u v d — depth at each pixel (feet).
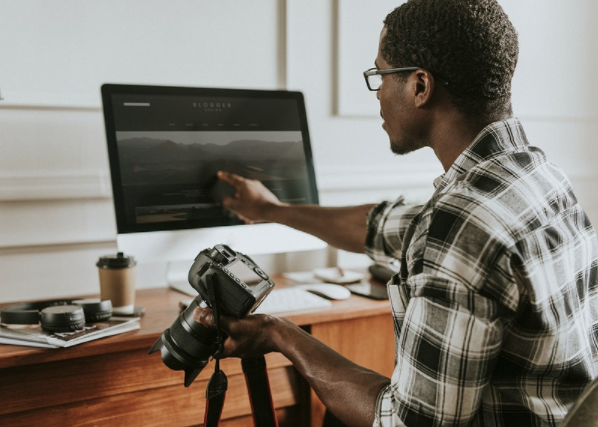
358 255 7.38
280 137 6.07
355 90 7.09
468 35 3.28
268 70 6.67
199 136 5.72
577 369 3.23
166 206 5.56
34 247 5.93
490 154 3.33
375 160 7.32
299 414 5.34
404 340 3.12
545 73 8.20
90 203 6.10
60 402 4.43
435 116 3.51
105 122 5.37
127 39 6.04
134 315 5.02
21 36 5.65
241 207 5.82
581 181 8.56
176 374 4.80
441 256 3.01
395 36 3.53
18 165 5.75
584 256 3.40
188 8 6.25
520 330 3.10
